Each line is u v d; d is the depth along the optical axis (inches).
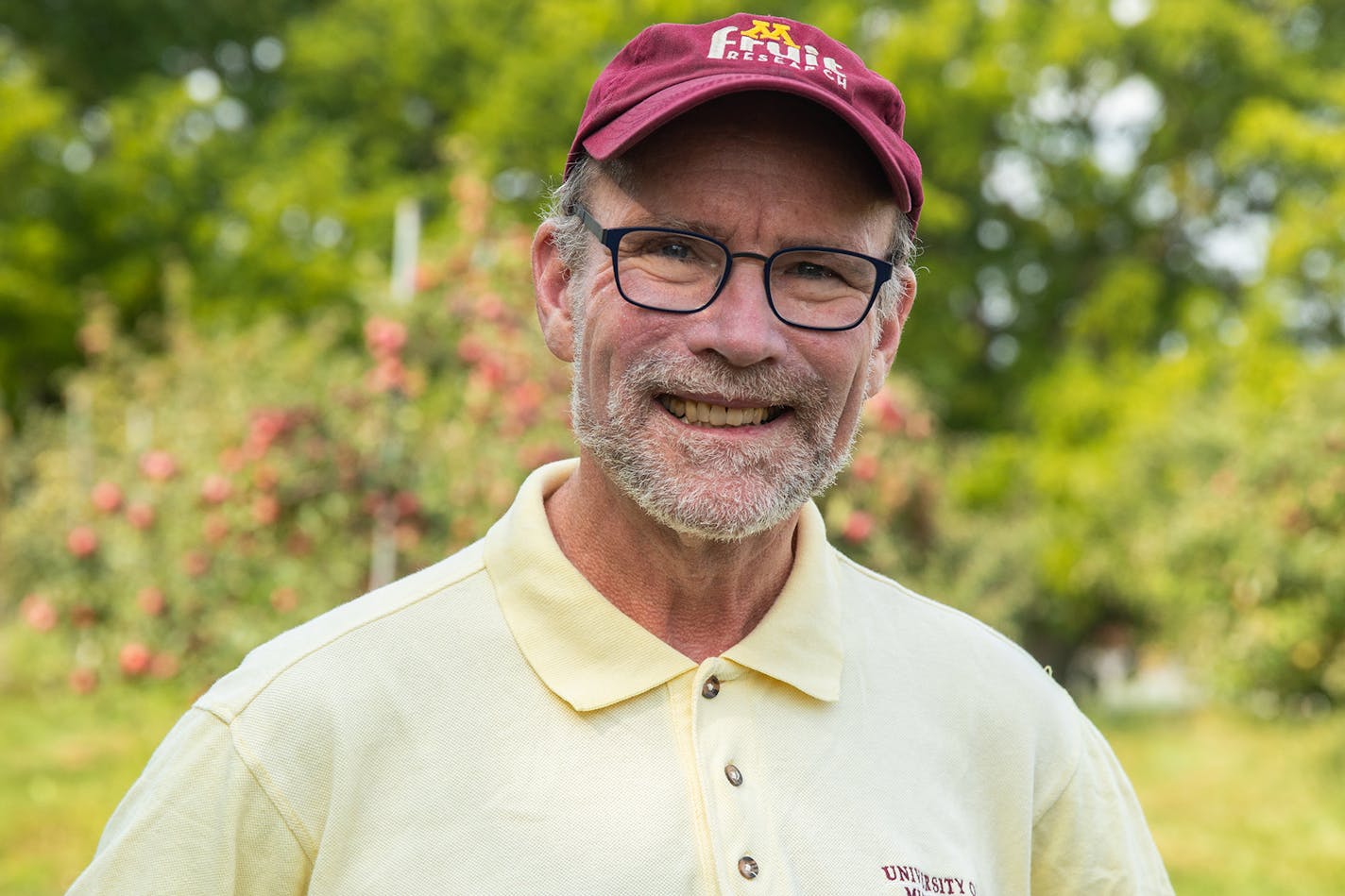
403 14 606.2
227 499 190.9
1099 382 559.8
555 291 62.2
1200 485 382.0
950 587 249.1
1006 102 580.4
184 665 192.1
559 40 548.4
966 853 58.5
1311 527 329.7
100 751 302.8
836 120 54.8
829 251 54.8
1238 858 275.6
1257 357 521.7
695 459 54.4
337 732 52.8
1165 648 463.8
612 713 54.1
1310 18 635.5
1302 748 377.1
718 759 53.8
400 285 207.6
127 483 210.8
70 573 201.8
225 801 52.1
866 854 54.7
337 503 189.9
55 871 223.5
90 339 315.9
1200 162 626.8
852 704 58.4
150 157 569.0
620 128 54.6
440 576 57.6
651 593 57.1
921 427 229.0
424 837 51.9
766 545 57.9
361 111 621.9
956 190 624.4
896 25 583.2
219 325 329.4
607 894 50.9
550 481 61.7
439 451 194.5
